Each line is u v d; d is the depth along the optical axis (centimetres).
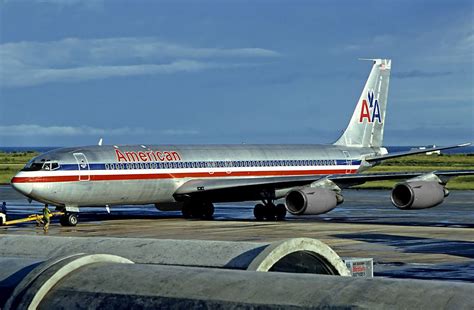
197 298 1189
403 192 6078
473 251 4772
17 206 9375
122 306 1201
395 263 4281
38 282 1264
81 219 7362
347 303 1111
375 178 6525
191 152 7319
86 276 1280
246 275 1235
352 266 2559
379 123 8794
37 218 6631
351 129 8569
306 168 8000
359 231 5978
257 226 6481
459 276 3856
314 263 1502
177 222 6944
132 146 7038
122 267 1304
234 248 1511
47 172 6331
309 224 6650
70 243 1706
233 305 1161
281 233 5872
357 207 9044
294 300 1143
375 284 1148
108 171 6619
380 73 8781
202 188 7100
